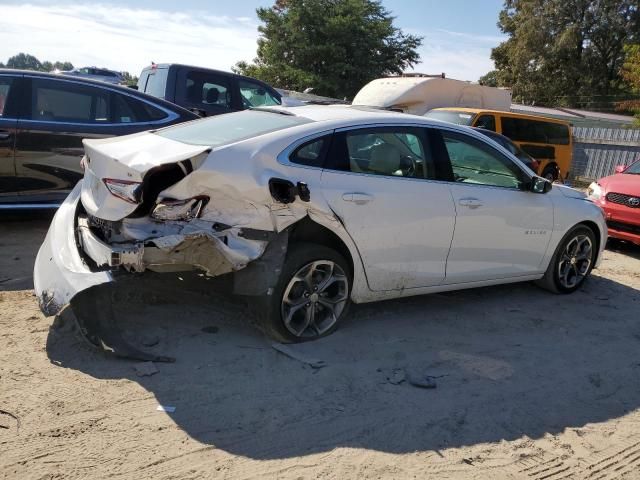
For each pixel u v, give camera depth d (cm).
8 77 626
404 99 1533
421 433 330
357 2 3525
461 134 504
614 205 840
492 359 436
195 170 362
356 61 3503
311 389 364
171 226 366
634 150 1933
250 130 423
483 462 310
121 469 277
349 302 445
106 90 682
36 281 395
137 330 416
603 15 4188
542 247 567
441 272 486
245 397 348
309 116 445
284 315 406
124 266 361
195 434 309
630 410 383
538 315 540
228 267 376
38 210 642
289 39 3503
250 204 379
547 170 1530
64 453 284
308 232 423
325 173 414
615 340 498
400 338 455
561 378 417
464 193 489
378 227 435
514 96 4653
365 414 344
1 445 285
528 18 4406
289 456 299
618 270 749
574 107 4353
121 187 370
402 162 461
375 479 287
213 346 406
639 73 2264
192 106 1063
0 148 608
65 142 643
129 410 324
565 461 319
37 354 373
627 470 317
